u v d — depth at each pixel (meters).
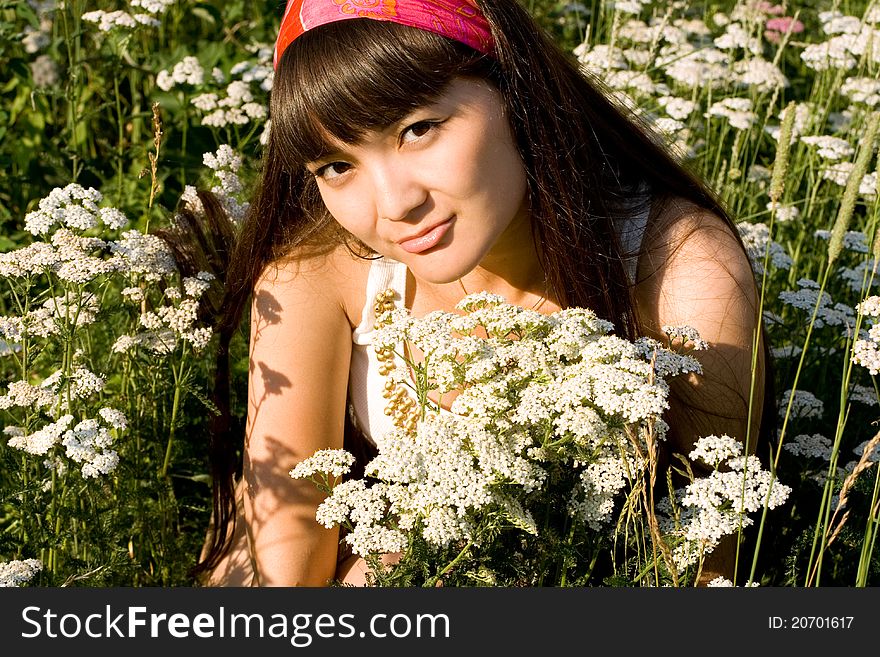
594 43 5.55
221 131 4.90
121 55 4.60
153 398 3.03
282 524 2.78
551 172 2.40
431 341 2.16
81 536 2.77
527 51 2.33
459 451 2.06
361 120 2.11
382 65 2.08
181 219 3.20
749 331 2.57
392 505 2.15
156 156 3.15
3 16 5.20
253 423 2.82
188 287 2.95
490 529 2.13
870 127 2.13
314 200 2.77
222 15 5.83
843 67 5.14
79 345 3.22
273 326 2.79
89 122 5.16
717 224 2.67
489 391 2.10
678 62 5.30
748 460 2.10
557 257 2.49
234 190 3.33
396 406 2.82
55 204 2.78
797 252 4.25
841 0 6.36
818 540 2.76
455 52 2.14
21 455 2.67
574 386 2.04
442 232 2.23
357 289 2.79
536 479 2.09
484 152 2.21
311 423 2.80
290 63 2.17
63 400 2.80
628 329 2.56
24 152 4.69
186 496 3.32
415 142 2.16
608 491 2.11
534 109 2.35
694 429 2.56
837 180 4.40
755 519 2.85
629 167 2.73
